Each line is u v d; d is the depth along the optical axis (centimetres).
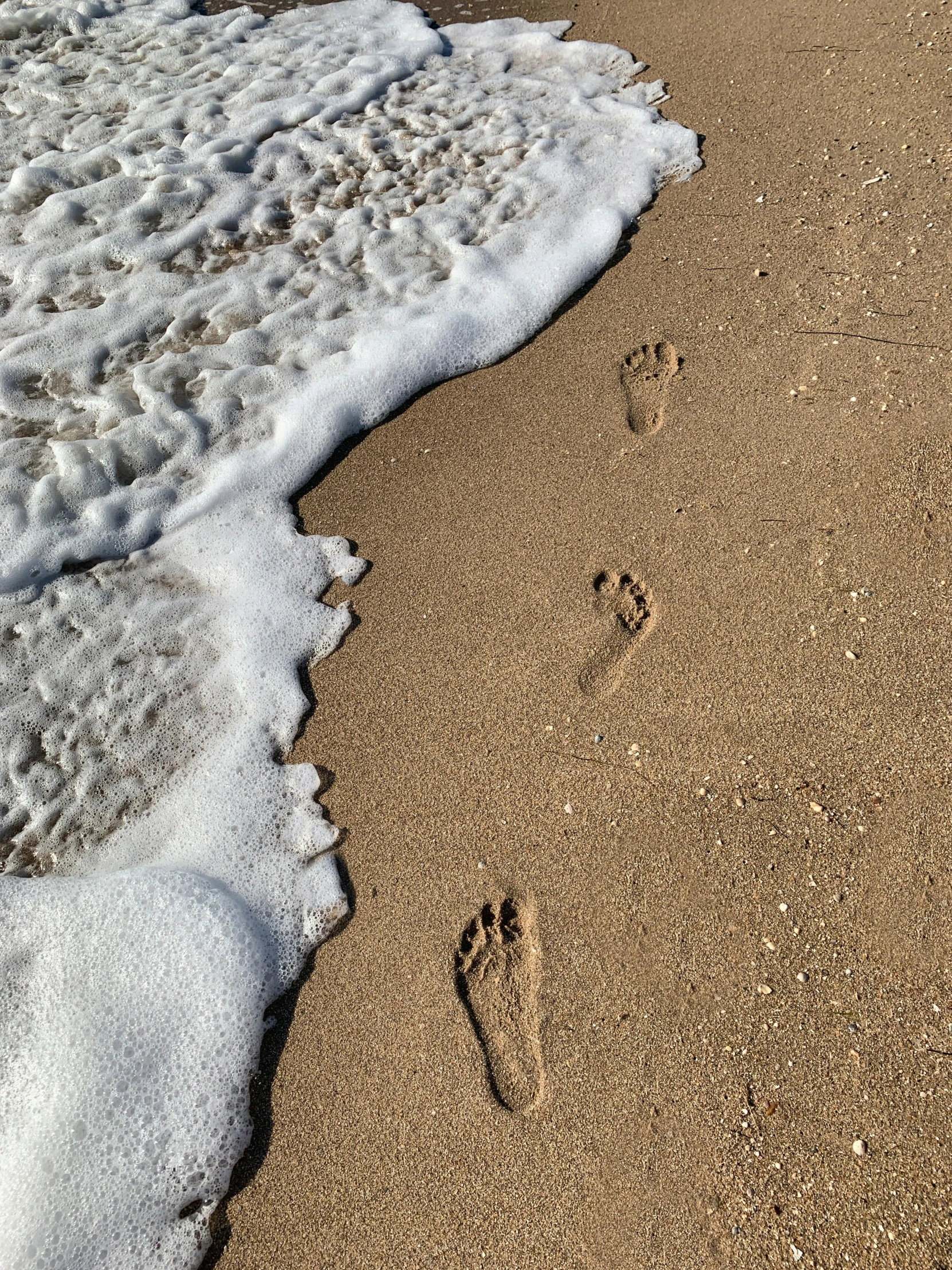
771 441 262
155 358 326
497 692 230
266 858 214
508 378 306
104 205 379
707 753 207
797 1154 157
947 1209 148
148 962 198
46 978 197
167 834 222
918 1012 167
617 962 184
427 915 199
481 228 356
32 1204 170
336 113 414
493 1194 163
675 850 195
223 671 249
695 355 292
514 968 189
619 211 350
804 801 196
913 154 333
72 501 287
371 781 222
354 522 278
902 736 200
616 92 409
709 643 225
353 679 242
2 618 263
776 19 423
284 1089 181
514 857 202
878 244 306
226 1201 171
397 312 330
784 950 178
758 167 352
